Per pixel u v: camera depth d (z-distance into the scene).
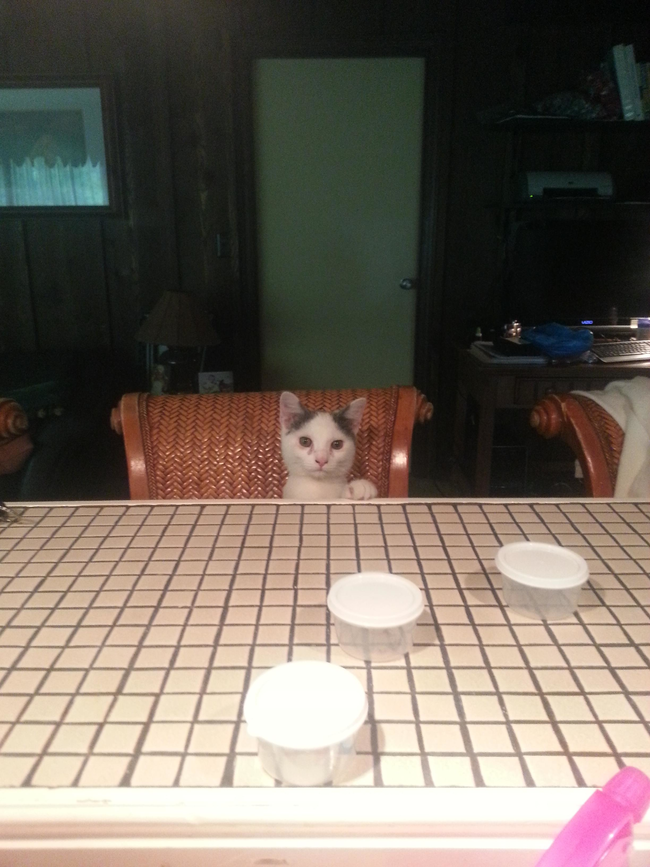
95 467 2.58
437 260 3.12
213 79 2.95
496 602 0.67
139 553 0.79
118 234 3.14
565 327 2.69
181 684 0.55
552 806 0.43
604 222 2.89
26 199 3.09
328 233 3.21
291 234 3.21
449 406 3.33
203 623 0.64
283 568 0.75
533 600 0.64
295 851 0.43
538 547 0.69
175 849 0.43
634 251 2.91
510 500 0.95
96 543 0.82
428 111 2.98
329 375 3.41
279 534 0.84
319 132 3.07
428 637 0.61
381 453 1.33
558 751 0.48
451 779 0.45
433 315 3.20
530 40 2.88
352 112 3.04
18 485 2.21
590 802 0.40
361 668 0.56
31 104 2.98
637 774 0.41
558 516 0.90
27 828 0.43
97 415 2.59
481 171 3.04
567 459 3.20
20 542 0.83
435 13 2.86
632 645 0.60
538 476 2.90
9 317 3.24
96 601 0.68
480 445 2.56
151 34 2.90
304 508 0.93
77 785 0.45
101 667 0.57
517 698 0.53
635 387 1.27
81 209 3.09
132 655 0.59
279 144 3.09
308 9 2.88
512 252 3.03
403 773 0.46
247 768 0.46
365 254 3.23
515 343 2.60
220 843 0.43
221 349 3.31
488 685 0.54
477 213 3.09
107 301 3.23
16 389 2.48
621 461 1.17
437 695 0.53
